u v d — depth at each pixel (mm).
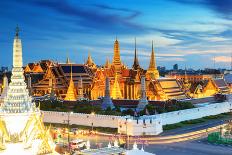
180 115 199750
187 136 167000
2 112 97875
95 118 184125
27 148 95250
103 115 182875
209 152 137625
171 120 192875
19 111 98000
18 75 101500
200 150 140625
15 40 101938
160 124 175250
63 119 193625
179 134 171500
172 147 145125
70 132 171125
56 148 128000
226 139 153125
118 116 179125
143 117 179750
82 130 175125
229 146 147875
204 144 151000
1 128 96500
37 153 96500
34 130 97875
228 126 173375
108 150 116625
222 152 137875
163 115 188875
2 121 96875
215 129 183500
